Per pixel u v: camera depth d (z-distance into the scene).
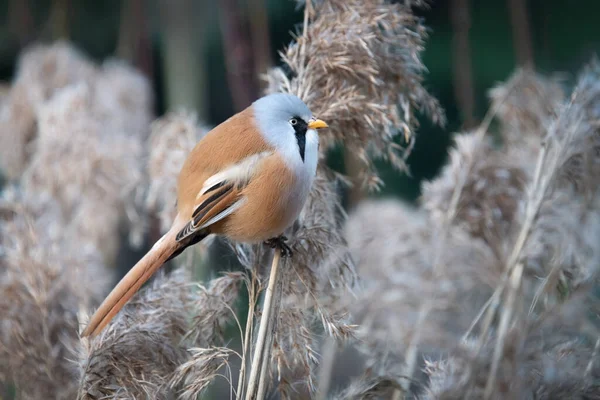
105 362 6.58
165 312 6.97
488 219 8.70
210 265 9.01
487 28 15.89
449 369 5.94
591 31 15.66
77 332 7.32
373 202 10.97
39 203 8.60
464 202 8.80
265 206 6.84
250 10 12.12
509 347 5.62
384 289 9.20
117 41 17.56
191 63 14.80
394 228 9.96
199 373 6.34
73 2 16.73
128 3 14.38
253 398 6.35
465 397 5.64
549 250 7.68
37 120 12.16
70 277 8.16
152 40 15.94
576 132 7.48
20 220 8.31
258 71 12.00
